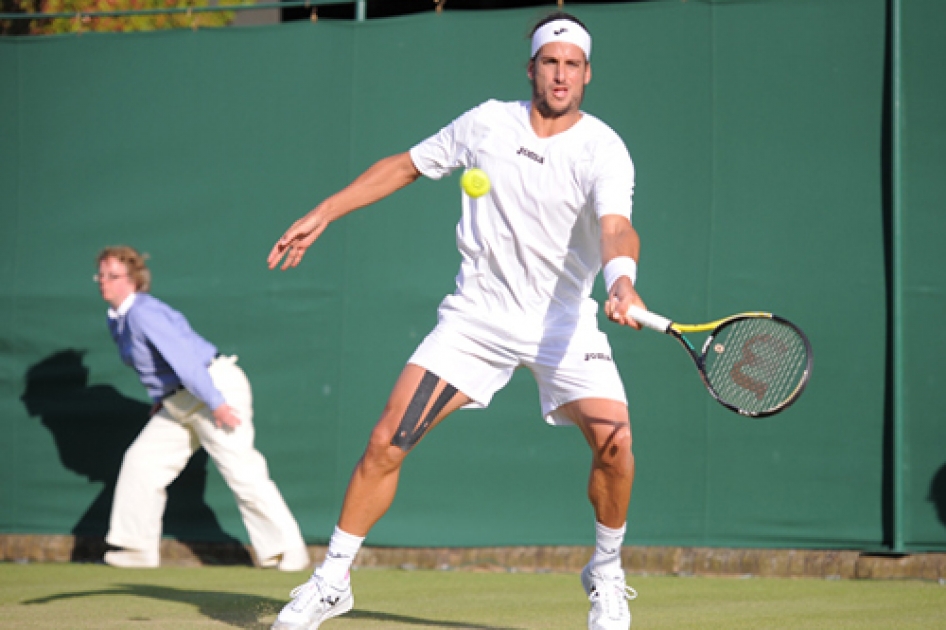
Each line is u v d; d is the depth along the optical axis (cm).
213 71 2262
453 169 1377
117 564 2170
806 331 1983
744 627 1455
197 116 2266
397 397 1311
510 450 2105
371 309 2166
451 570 2105
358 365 2167
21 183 2325
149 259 2267
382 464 1305
